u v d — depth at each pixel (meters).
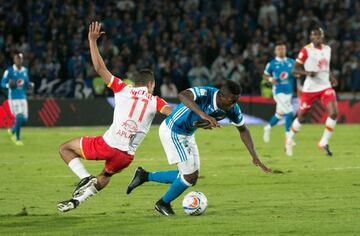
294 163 51.44
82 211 33.03
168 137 31.52
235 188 40.06
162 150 60.59
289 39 95.50
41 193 38.72
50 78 86.62
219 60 91.19
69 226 29.14
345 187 40.00
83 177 30.58
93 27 30.36
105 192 38.81
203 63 91.88
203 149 61.06
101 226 29.12
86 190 30.64
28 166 50.38
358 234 27.38
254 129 80.00
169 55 90.94
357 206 33.81
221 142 66.62
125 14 93.38
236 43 95.69
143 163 51.97
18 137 64.75
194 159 31.59
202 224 29.48
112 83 30.67
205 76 90.25
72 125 81.75
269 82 63.97
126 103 30.70
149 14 96.12
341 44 97.56
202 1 101.25
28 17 92.12
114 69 86.44
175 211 33.16
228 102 30.25
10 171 47.84
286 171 47.03
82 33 91.00
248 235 27.31
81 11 92.94
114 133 30.64
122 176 45.38
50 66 86.88
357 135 72.00
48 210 33.34
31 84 65.19
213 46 92.38
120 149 30.67
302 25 97.75
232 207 33.84
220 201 35.72
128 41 91.12
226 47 93.88
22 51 87.94
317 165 50.12
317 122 86.31
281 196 37.16
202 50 92.25
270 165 50.31
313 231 27.95
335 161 52.41
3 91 82.50
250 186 40.78
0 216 31.59
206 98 30.53
